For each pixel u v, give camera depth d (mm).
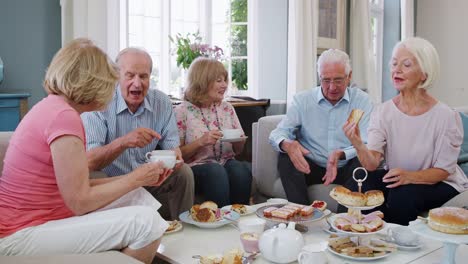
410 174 1970
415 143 2082
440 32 5863
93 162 1881
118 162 2146
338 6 4930
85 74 1366
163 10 3898
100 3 2777
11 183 1359
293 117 2588
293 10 4051
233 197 2471
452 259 1312
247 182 2490
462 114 2773
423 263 1386
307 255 1327
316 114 2557
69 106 1357
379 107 2211
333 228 1628
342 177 2434
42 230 1304
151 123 2223
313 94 2596
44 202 1360
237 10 4387
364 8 4926
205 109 2584
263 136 2695
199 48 3660
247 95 4430
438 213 1314
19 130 1380
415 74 2047
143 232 1373
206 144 2354
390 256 1442
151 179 1497
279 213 1679
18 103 2430
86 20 2734
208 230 1724
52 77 1377
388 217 2031
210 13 4277
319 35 4688
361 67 4977
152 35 3861
